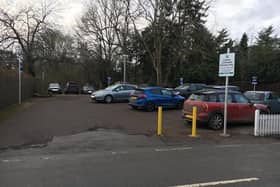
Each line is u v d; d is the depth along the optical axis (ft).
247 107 45.21
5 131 37.52
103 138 34.27
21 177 20.16
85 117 51.42
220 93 43.93
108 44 174.60
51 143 31.60
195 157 26.37
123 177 20.21
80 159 25.31
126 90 83.46
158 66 122.72
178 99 66.33
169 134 38.01
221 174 21.18
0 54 112.78
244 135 39.01
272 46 141.79
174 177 20.31
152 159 25.44
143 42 127.03
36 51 122.83
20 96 79.20
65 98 106.83
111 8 163.32
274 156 27.30
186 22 120.47
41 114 54.49
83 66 192.85
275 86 120.98
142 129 40.98
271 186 18.69
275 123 39.96
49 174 20.84
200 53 135.54
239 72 141.18
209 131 41.24
